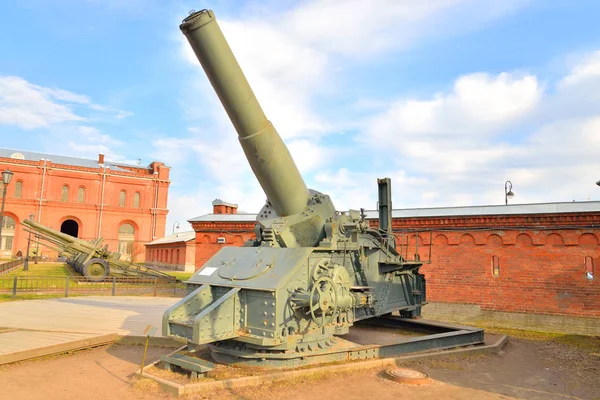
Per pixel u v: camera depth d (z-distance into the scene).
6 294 15.48
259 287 6.23
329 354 6.91
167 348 8.12
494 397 5.84
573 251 10.79
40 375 6.32
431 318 12.12
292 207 7.58
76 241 24.81
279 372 6.19
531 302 11.12
